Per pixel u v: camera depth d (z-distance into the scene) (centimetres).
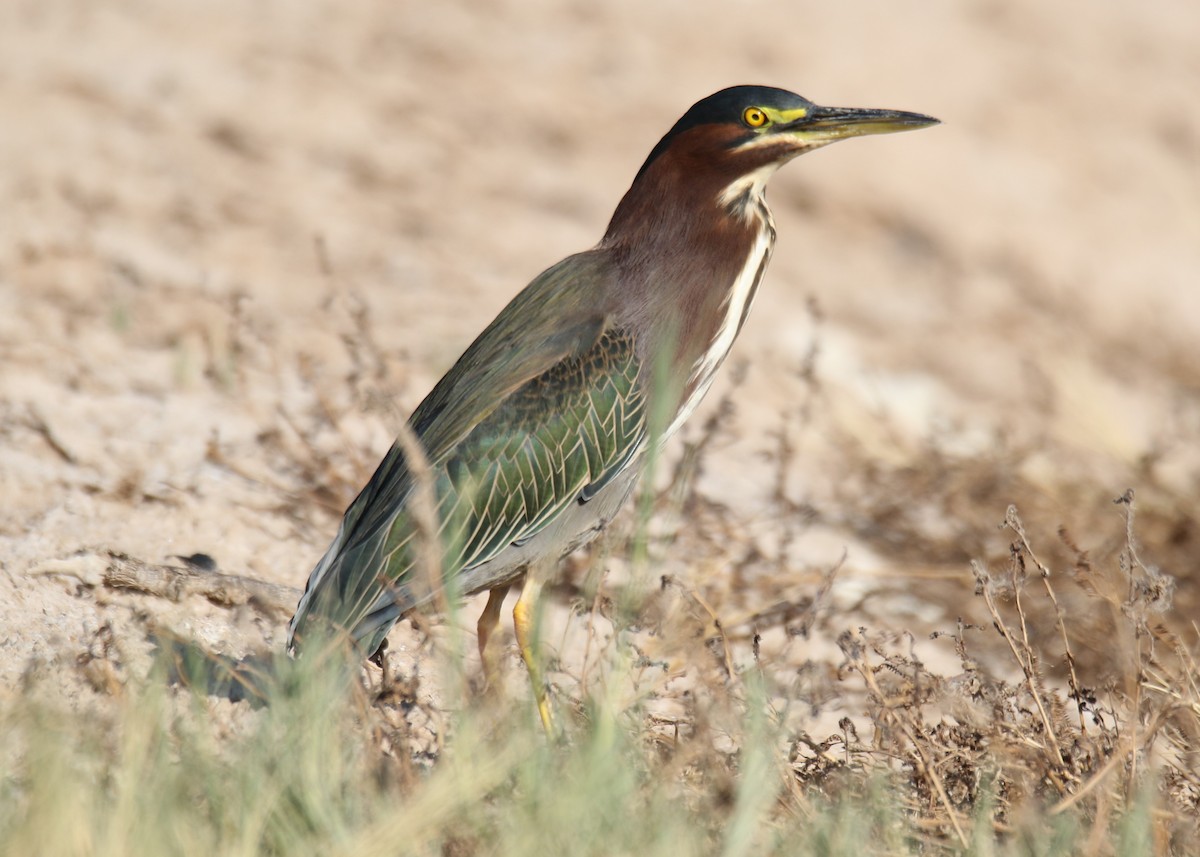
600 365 912
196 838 603
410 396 1350
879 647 865
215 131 1903
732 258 955
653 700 862
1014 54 2672
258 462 1160
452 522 873
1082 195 2269
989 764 770
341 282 1598
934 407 1606
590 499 918
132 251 1548
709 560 1066
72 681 799
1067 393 1630
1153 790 727
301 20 2288
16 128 1781
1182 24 2919
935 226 2111
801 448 1412
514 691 809
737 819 640
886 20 2677
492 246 1794
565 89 2259
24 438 1124
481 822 638
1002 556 1227
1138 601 797
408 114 2078
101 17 2142
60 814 579
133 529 1023
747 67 2436
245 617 845
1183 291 2070
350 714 726
